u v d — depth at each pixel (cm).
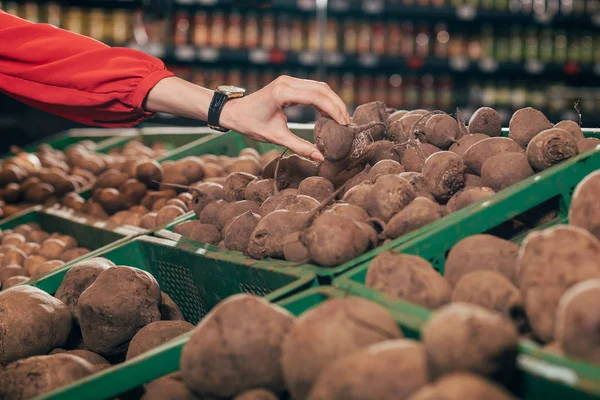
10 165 341
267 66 556
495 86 545
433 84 543
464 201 143
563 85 574
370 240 133
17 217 304
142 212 261
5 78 173
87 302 148
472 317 80
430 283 113
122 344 151
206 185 198
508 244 122
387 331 94
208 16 512
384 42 520
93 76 168
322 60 509
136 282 152
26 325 147
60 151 417
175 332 140
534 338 102
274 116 161
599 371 77
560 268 97
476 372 78
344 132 155
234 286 155
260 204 176
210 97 165
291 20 514
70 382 123
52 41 172
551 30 536
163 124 511
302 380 92
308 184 160
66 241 263
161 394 112
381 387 80
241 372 102
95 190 288
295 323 105
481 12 512
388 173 157
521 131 164
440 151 157
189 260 172
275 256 143
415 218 134
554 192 137
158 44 490
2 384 123
